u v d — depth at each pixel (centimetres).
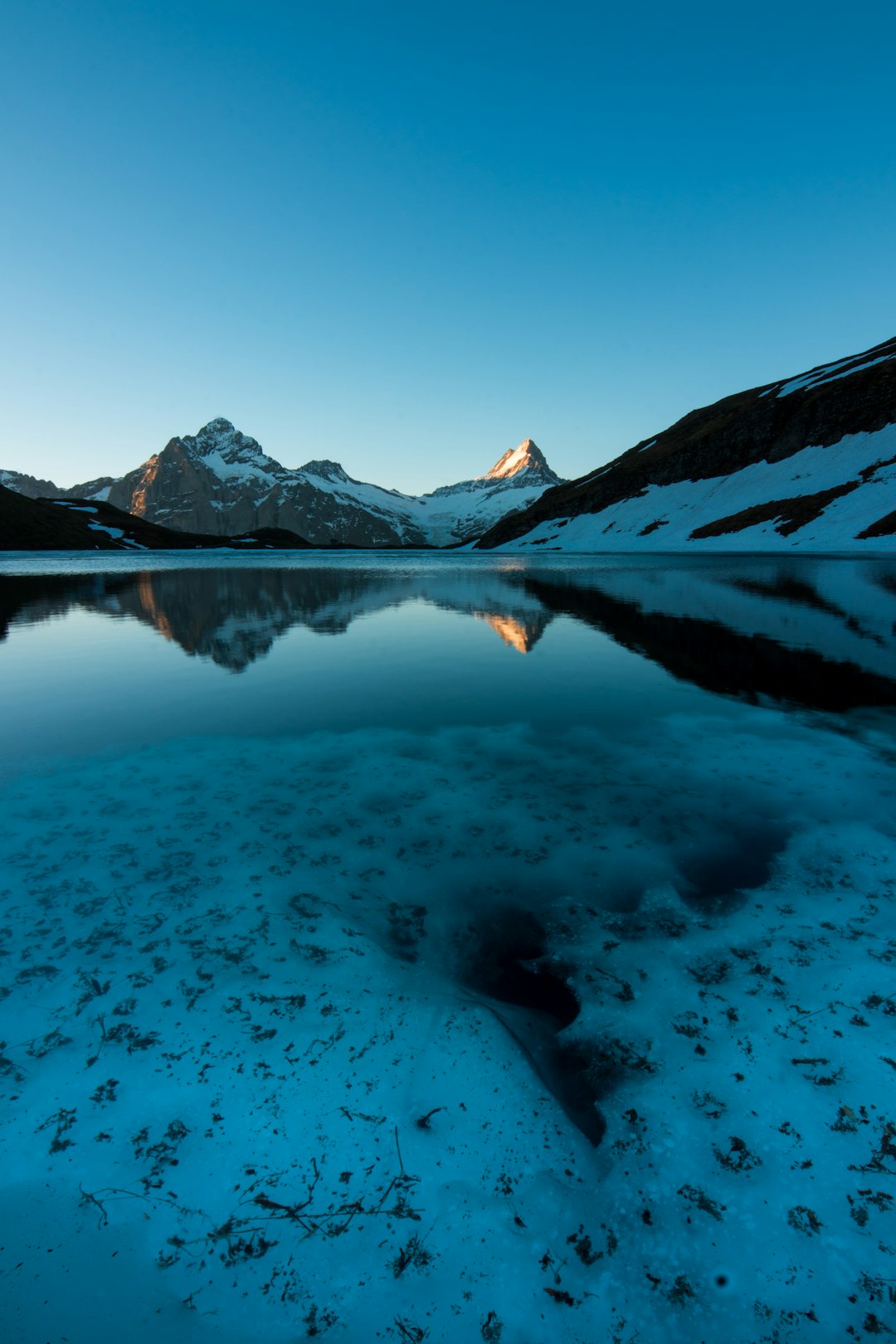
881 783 538
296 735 695
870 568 3100
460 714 771
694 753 621
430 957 324
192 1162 213
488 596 2352
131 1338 167
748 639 1271
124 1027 271
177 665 1090
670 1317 174
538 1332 170
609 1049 262
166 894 376
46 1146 219
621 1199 204
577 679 948
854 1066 247
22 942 329
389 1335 168
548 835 454
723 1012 279
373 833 459
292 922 348
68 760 619
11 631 1562
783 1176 208
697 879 394
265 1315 173
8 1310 173
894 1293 177
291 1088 241
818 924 340
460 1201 202
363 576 3756
